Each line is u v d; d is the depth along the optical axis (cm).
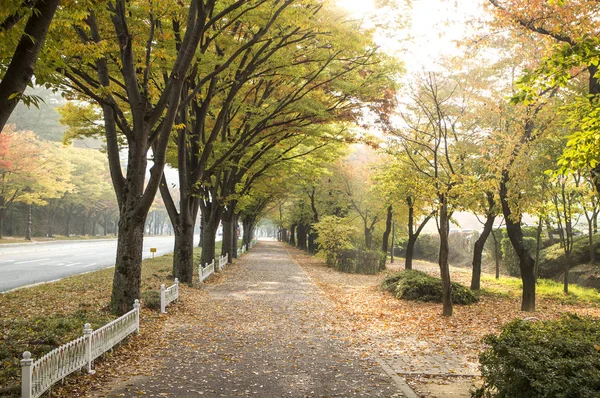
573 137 673
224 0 1221
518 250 1507
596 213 2417
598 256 2381
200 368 770
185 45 1045
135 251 1167
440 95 1617
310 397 645
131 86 1104
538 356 456
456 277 2842
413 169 1788
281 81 1691
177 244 1856
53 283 1697
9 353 702
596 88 921
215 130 1653
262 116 1686
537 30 1012
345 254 2991
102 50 854
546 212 1798
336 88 1606
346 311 1445
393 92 1555
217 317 1254
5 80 479
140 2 1002
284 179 3141
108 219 9306
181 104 1201
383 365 823
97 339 751
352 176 3778
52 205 6362
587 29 928
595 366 430
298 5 1275
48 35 705
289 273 2670
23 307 1177
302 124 1739
